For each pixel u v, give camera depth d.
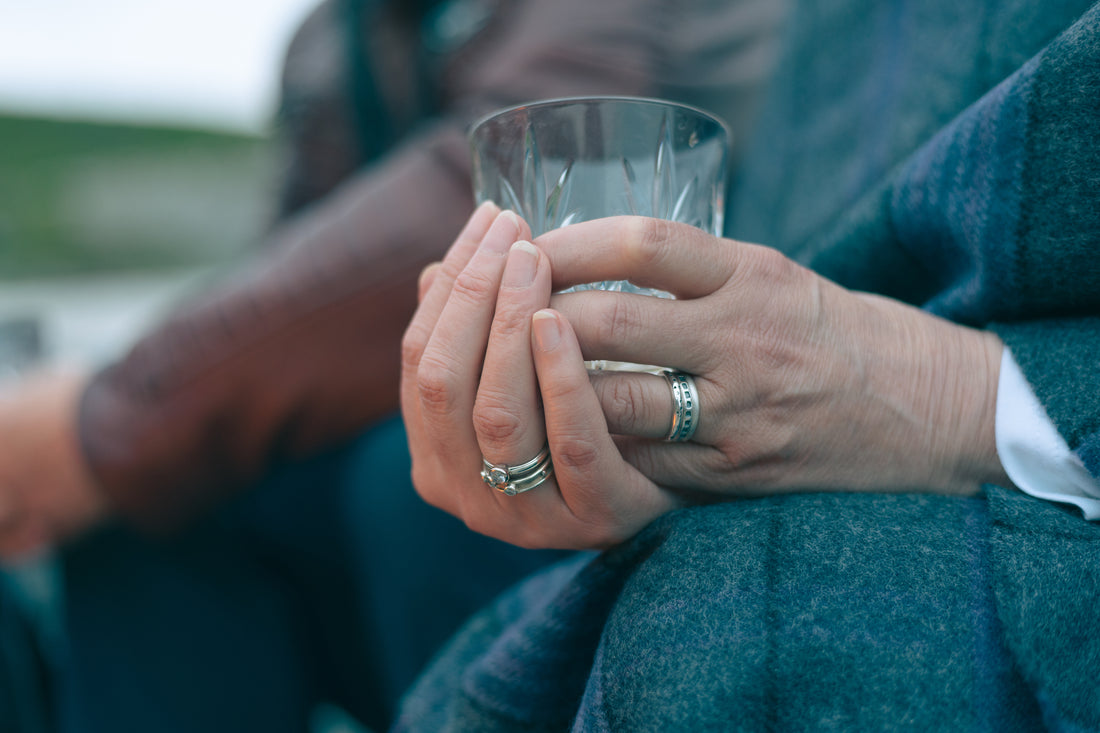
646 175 0.36
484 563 0.54
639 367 0.37
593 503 0.36
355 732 0.87
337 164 0.86
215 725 0.66
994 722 0.31
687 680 0.32
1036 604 0.32
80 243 5.21
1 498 0.57
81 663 0.64
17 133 8.98
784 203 0.53
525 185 0.37
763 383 0.35
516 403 0.35
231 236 5.71
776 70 0.57
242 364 0.56
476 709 0.38
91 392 0.59
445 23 0.76
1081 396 0.34
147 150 9.15
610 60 0.61
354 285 0.56
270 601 0.70
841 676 0.31
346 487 0.62
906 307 0.37
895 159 0.44
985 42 0.41
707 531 0.34
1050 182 0.34
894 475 0.36
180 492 0.59
